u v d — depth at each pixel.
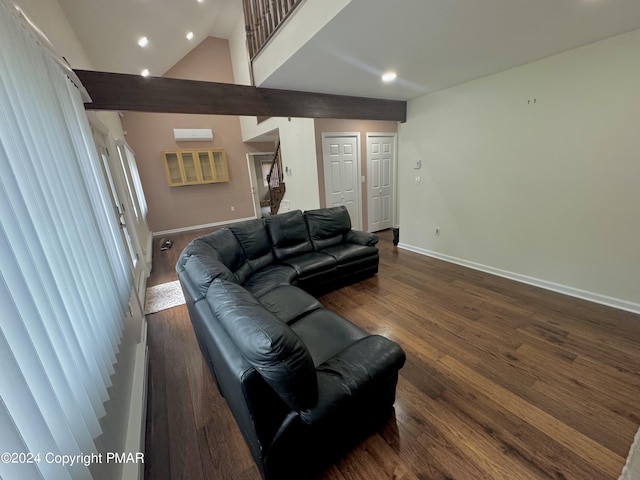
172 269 4.28
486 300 2.75
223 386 1.42
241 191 7.57
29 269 0.89
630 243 2.32
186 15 4.43
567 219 2.66
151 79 2.49
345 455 1.35
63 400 0.91
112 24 3.08
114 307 1.70
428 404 1.60
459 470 1.26
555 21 1.88
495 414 1.52
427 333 2.27
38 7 1.75
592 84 2.31
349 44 2.11
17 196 0.90
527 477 1.21
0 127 0.88
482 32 2.00
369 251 3.37
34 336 0.85
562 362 1.86
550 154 2.67
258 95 2.99
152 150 6.38
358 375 1.26
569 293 2.74
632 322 2.24
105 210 2.02
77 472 0.88
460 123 3.39
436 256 4.07
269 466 1.10
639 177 2.20
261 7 2.70
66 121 1.51
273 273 2.75
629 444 1.32
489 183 3.23
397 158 5.65
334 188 4.96
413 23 1.84
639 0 1.64
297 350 1.00
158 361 2.14
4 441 0.66
